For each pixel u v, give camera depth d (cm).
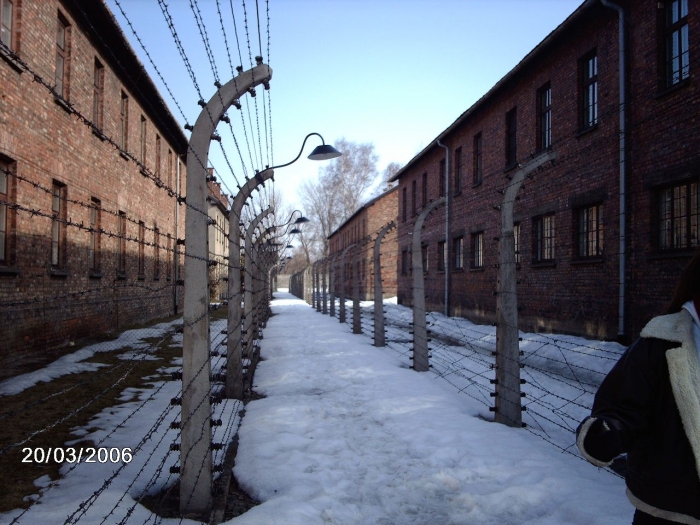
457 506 440
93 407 709
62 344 1177
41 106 1064
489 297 1959
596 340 1280
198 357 419
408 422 686
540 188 1573
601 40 1287
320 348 1446
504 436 617
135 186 1811
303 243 8762
